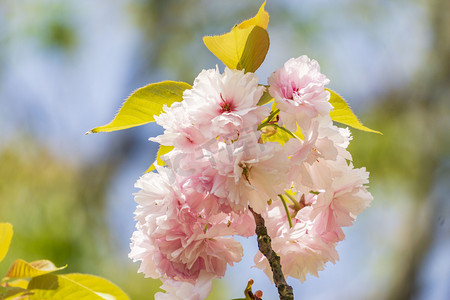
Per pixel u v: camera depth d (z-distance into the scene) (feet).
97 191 10.20
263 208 2.93
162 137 2.93
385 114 10.61
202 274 2.97
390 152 9.83
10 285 3.00
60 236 8.39
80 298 2.99
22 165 9.48
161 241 2.96
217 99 2.94
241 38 3.05
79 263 8.20
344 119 3.14
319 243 3.04
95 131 3.10
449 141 10.62
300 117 2.95
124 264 8.48
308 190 2.99
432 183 10.44
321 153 2.96
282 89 2.97
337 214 3.02
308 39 10.27
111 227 9.29
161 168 2.96
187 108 2.93
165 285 2.99
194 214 2.95
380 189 10.05
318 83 2.97
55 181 9.61
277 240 3.03
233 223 3.01
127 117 3.10
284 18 10.37
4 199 8.76
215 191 2.89
